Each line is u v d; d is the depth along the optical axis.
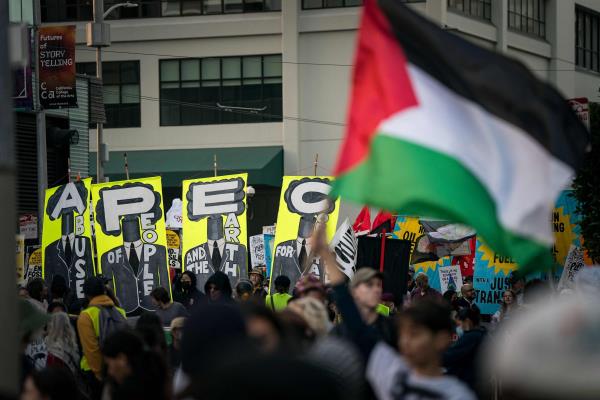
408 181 7.76
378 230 27.27
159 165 61.09
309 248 23.44
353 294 9.00
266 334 6.37
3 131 5.90
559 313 2.48
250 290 18.88
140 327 10.44
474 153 7.93
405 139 7.91
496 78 8.20
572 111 8.29
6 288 5.20
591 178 24.31
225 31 61.47
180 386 6.70
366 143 8.03
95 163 61.19
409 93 8.10
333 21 60.59
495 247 7.74
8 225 5.25
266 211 61.78
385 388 6.18
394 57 8.26
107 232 23.69
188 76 62.12
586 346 2.41
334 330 8.72
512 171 7.98
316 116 61.12
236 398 2.58
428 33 8.29
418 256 28.72
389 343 8.86
